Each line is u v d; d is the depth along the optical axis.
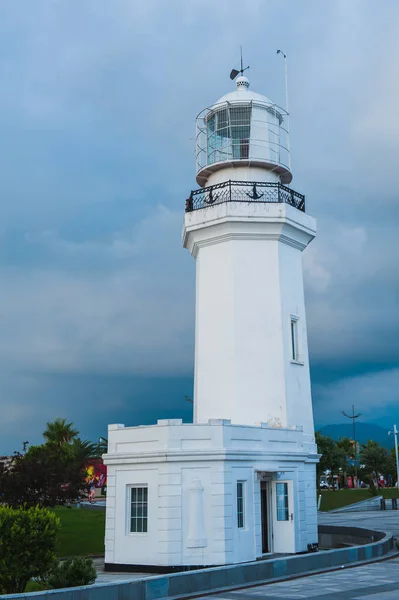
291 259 30.53
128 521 23.89
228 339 28.89
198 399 29.31
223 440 23.58
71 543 33.28
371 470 108.06
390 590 17.11
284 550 25.67
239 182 29.86
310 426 29.66
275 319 29.05
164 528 22.86
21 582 16.95
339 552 22.30
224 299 29.31
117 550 23.72
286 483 26.17
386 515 54.84
